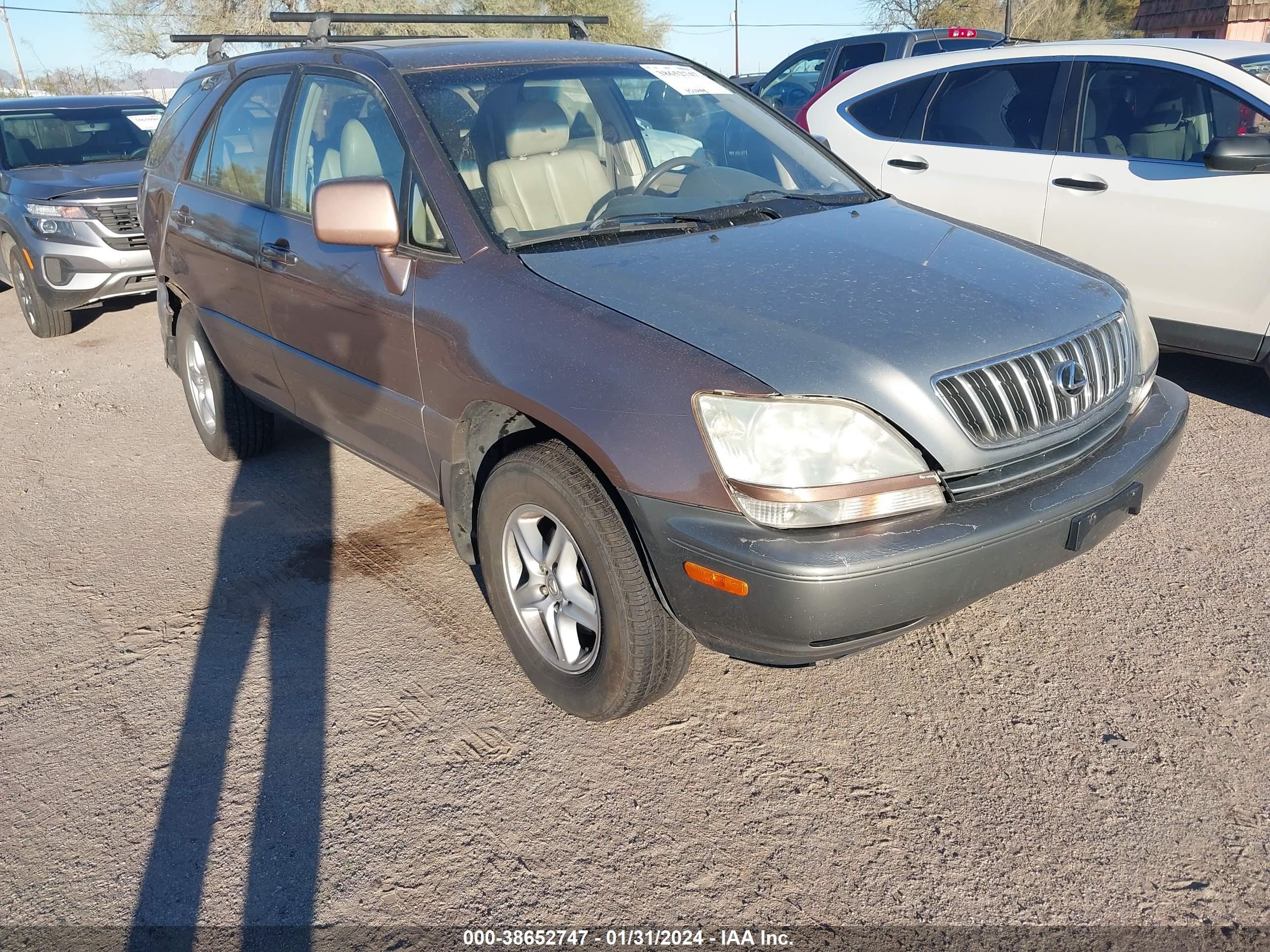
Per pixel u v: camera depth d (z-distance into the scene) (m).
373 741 2.89
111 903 2.36
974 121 5.74
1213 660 3.04
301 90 3.81
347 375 3.49
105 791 2.74
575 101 3.51
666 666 2.66
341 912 2.30
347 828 2.56
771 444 2.27
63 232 7.42
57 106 9.07
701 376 2.34
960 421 2.38
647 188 3.40
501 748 2.84
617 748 2.81
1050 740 2.75
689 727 2.89
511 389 2.66
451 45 3.67
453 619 3.51
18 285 7.92
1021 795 2.55
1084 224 5.18
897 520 2.33
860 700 2.97
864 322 2.48
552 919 2.26
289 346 3.83
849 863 2.37
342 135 3.53
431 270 3.02
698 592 2.37
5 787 2.77
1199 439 4.68
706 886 2.32
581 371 2.52
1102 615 3.32
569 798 2.63
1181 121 4.92
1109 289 2.97
